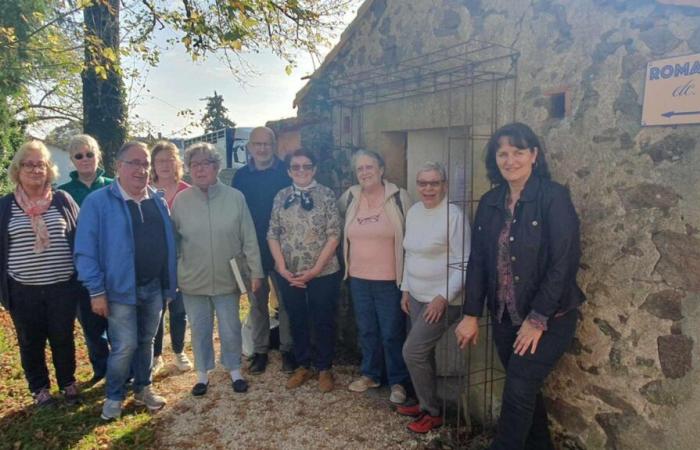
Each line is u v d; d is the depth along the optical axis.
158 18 6.31
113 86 7.04
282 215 4.00
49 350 4.91
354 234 3.80
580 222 2.75
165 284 3.74
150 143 10.32
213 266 3.86
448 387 3.86
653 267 2.44
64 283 3.68
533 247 2.53
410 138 4.35
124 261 3.45
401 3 4.02
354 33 4.55
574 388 2.85
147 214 3.59
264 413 3.75
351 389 4.04
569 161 2.81
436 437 3.34
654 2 2.38
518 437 2.65
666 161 2.37
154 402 3.82
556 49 2.86
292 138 5.32
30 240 3.54
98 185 4.26
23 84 5.56
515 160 2.58
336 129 4.86
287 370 4.45
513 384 2.62
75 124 12.31
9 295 3.58
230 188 4.00
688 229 2.29
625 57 2.52
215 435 3.47
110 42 6.45
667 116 2.34
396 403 3.74
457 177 3.77
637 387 2.54
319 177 5.00
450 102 3.40
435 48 3.72
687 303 2.31
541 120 2.97
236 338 4.08
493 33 3.25
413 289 3.42
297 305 4.09
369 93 4.41
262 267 4.17
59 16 5.45
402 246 3.65
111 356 3.56
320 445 3.33
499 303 2.78
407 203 3.73
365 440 3.37
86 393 4.07
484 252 2.82
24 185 3.55
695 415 2.31
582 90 2.72
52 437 3.43
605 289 2.65
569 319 2.61
